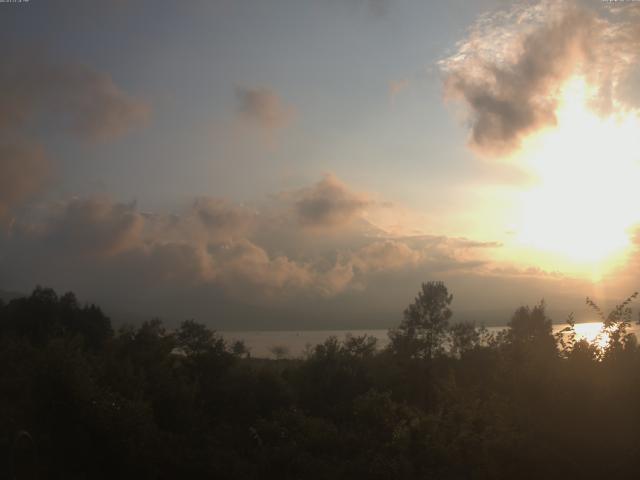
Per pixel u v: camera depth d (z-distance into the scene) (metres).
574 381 10.12
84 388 17.05
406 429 16.14
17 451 14.52
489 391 13.34
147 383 26.81
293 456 17.59
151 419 18.78
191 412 27.94
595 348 10.59
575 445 9.52
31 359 24.67
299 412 23.56
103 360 27.27
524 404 10.41
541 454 9.29
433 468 14.07
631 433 9.61
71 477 15.03
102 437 16.17
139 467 15.86
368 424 21.58
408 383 38.41
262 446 19.30
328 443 19.91
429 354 39.62
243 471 16.31
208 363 38.03
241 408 34.31
